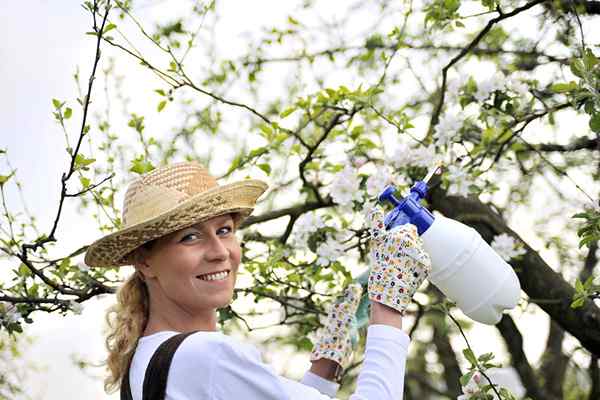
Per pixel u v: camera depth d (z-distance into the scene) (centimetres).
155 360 234
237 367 230
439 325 755
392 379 245
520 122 420
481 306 279
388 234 256
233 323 607
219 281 255
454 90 419
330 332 295
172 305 256
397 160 412
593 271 605
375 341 249
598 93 319
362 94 430
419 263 254
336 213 478
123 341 254
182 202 250
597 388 682
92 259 262
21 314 378
